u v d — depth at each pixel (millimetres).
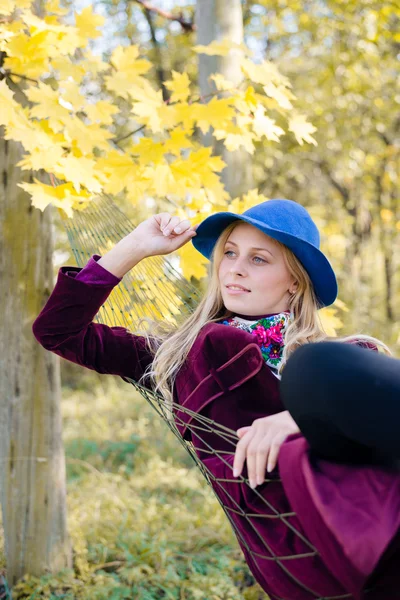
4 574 2590
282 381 1047
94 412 5434
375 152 7227
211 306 1527
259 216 1491
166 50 6301
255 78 2125
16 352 2430
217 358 1364
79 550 2621
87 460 4172
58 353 1475
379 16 4648
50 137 1898
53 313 1424
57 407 2527
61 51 1933
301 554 1063
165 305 1711
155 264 1732
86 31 2027
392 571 999
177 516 3100
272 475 1126
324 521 944
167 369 1434
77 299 1414
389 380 960
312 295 1525
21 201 2355
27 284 2404
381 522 914
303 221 1525
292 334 1473
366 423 942
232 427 1293
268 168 7086
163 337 1576
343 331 6156
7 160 2320
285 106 2137
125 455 4262
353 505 938
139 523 2984
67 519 2836
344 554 944
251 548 1193
